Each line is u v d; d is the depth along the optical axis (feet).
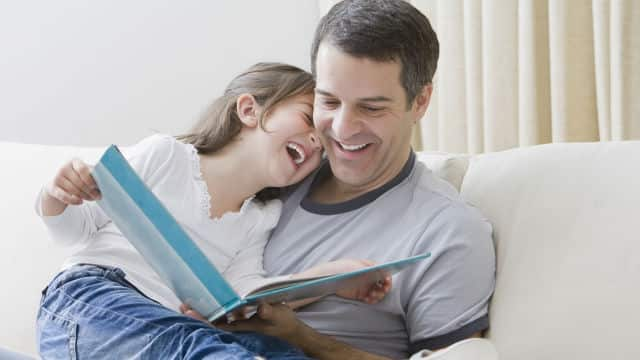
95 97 9.27
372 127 4.84
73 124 9.32
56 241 5.15
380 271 4.47
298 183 5.57
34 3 9.18
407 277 4.97
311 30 8.90
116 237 5.23
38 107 9.31
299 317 5.18
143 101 9.25
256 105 5.46
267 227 5.46
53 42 9.23
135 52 9.19
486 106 7.68
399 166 5.20
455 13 7.80
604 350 4.60
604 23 6.97
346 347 4.90
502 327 4.86
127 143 9.30
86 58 9.23
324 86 4.83
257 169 5.40
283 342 4.72
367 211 5.20
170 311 4.57
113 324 4.57
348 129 4.83
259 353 4.61
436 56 5.02
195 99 9.18
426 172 5.24
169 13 9.10
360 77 4.72
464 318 4.86
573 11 7.16
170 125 9.25
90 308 4.70
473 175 5.39
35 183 6.31
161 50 9.16
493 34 7.57
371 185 5.24
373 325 5.10
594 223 4.83
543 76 7.54
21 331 5.96
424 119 8.22
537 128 7.49
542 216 4.98
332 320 5.12
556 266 4.83
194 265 4.38
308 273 4.83
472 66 7.75
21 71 9.27
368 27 4.71
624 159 4.96
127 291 4.79
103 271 5.01
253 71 5.62
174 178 5.33
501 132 7.66
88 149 6.38
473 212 5.03
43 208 4.99
